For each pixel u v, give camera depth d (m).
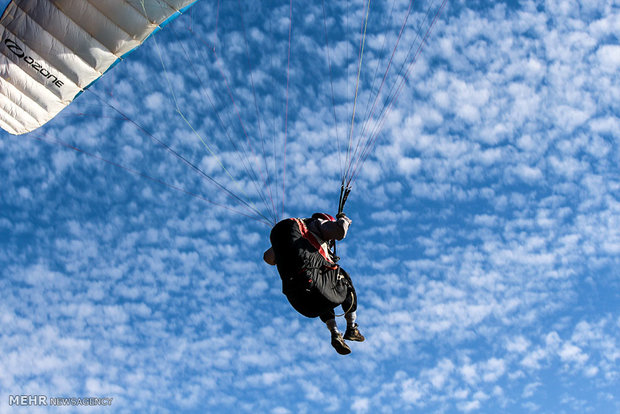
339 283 6.69
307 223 6.95
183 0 8.57
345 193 7.29
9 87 9.01
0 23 8.54
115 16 8.61
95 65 8.97
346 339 6.87
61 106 9.28
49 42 8.75
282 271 6.57
